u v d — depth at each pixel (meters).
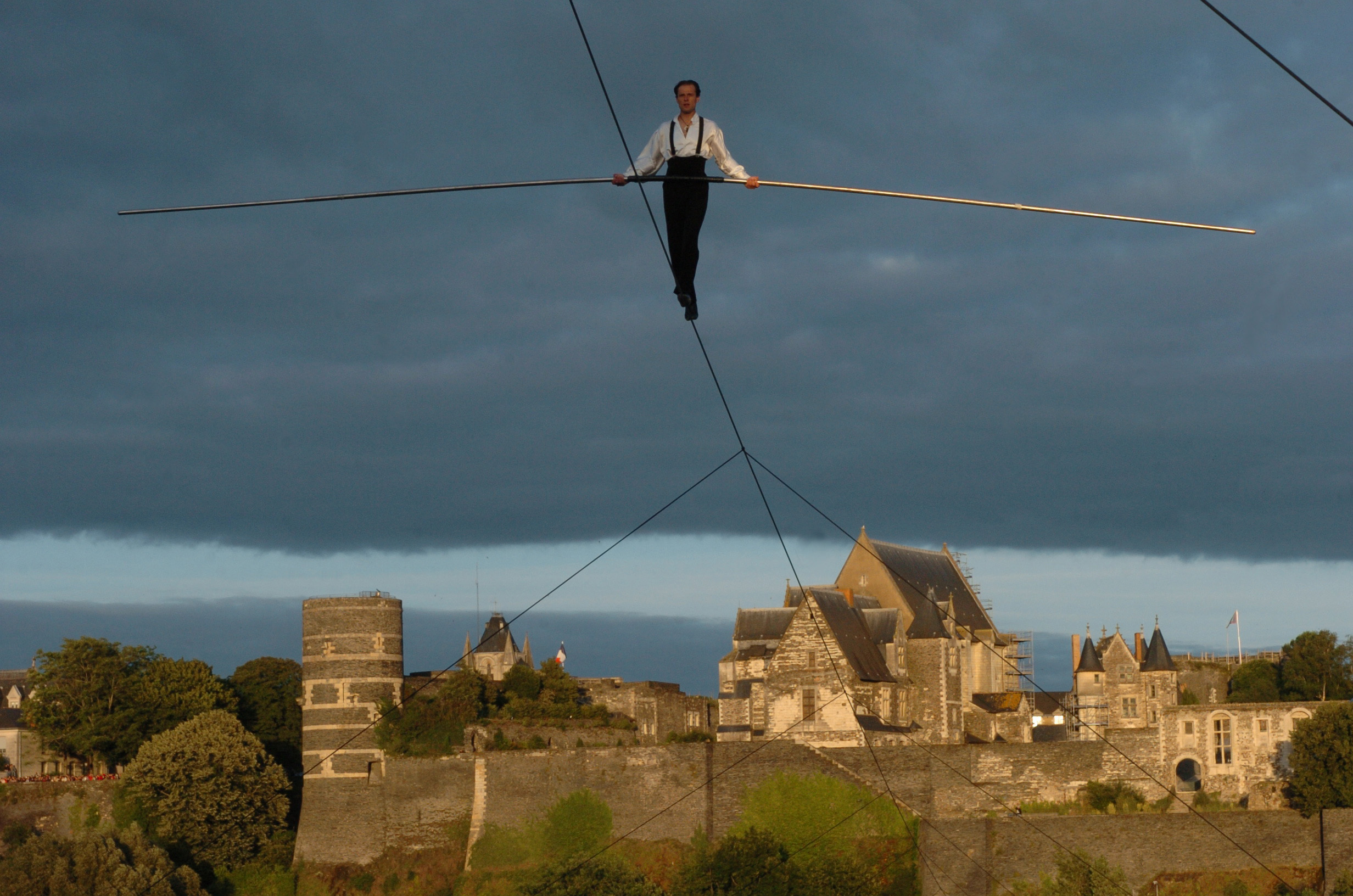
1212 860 85.56
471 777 107.50
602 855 91.06
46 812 107.44
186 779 107.81
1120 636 124.69
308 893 107.19
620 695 124.31
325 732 110.94
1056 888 83.06
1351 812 83.88
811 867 87.19
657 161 22.92
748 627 128.88
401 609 114.00
